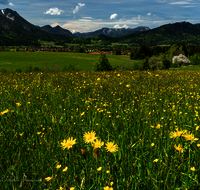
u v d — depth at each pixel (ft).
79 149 8.30
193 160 7.27
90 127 10.62
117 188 6.05
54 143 8.39
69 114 12.43
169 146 7.95
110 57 540.52
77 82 26.91
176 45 481.05
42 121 11.30
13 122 10.89
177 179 6.27
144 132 9.73
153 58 253.44
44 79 29.76
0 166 6.56
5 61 354.33
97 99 16.67
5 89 22.17
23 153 7.88
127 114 12.21
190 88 21.74
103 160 7.10
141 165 7.20
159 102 16.47
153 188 6.14
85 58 451.53
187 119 11.41
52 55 463.01
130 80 28.55
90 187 5.92
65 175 6.53
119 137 9.19
